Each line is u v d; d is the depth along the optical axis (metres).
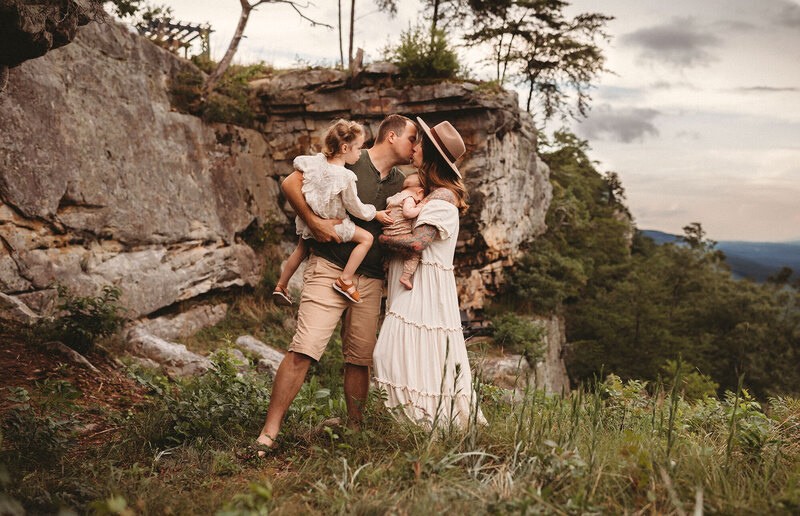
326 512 2.06
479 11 25.00
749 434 2.79
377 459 2.63
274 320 12.66
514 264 20.09
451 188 3.22
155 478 2.45
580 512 1.89
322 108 14.52
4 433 2.78
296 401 3.45
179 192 11.75
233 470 2.63
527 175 20.11
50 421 2.83
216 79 12.85
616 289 32.84
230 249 13.02
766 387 41.41
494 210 16.14
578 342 30.27
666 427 3.14
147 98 11.30
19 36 3.57
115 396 4.85
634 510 1.98
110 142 10.12
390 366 3.13
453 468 2.37
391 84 14.39
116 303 9.54
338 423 3.14
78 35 9.71
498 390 3.63
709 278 53.16
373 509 2.01
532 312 19.44
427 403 3.06
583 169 44.97
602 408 3.24
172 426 3.29
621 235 39.91
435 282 3.15
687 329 44.94
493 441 2.70
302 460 2.74
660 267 50.62
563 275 22.05
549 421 2.73
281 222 14.95
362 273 3.24
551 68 27.88
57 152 8.97
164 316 10.97
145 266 10.48
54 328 6.25
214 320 12.08
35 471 2.41
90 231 9.50
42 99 8.80
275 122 14.93
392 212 3.21
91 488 2.24
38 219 8.62
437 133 3.21
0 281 7.84
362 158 3.19
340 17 20.05
